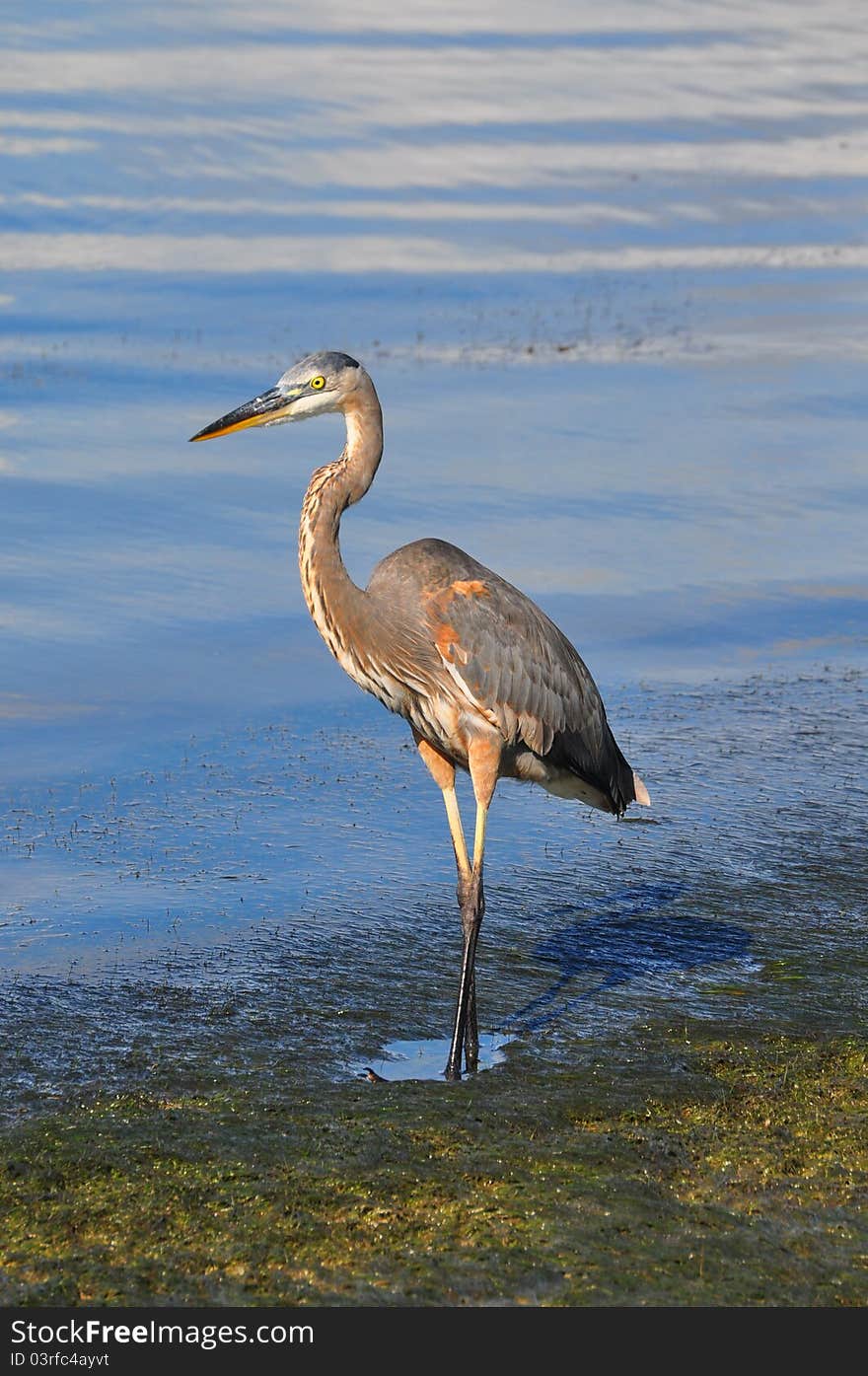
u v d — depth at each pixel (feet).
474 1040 31.53
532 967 35.29
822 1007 33.32
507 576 59.26
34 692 50.16
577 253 112.98
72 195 117.19
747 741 48.75
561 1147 27.02
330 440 76.28
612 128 152.66
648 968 35.27
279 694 51.57
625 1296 22.89
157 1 184.55
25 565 59.00
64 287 97.25
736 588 60.23
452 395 81.30
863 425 79.61
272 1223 24.49
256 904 37.99
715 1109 28.71
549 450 73.77
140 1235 24.13
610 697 51.75
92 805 43.32
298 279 101.09
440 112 150.61
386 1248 23.94
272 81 154.61
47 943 35.53
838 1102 29.01
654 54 186.91
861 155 148.77
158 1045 30.96
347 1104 28.66
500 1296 22.85
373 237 112.98
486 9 201.46
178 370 81.97
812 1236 24.54
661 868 40.55
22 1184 25.46
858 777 46.34
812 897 38.93
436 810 44.21
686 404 81.66
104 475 68.08
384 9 194.80
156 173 124.06
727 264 111.86
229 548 61.82
